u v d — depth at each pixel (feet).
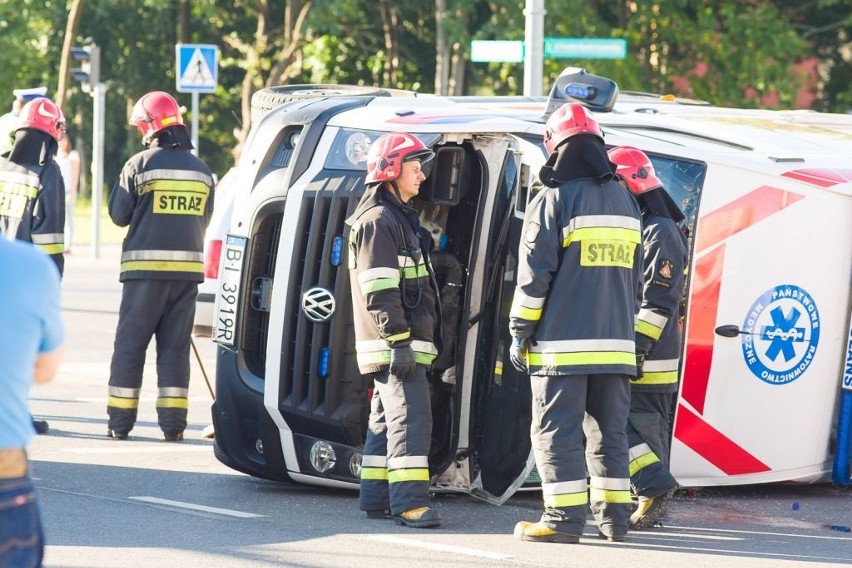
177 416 63.41
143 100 63.31
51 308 26.16
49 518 46.32
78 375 81.35
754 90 176.55
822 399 52.75
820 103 209.56
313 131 51.19
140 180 62.28
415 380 46.60
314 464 51.08
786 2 194.29
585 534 46.01
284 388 50.70
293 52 193.57
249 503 50.01
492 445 50.06
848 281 52.54
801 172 51.47
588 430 45.09
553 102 52.65
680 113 60.23
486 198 49.37
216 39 251.19
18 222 62.03
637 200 47.29
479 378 50.03
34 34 224.12
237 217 52.80
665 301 46.65
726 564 41.78
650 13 172.45
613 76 161.07
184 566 39.86
